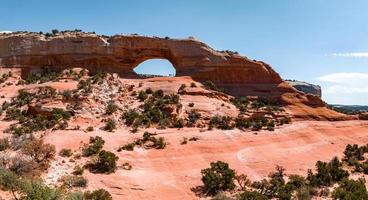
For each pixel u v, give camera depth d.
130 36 76.19
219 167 38.34
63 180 34.28
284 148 52.62
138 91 66.25
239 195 34.03
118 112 57.84
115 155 40.31
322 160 49.94
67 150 41.16
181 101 62.69
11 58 75.50
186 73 74.44
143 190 35.22
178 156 44.81
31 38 76.31
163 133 51.34
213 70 74.69
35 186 26.39
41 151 38.06
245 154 47.91
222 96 67.88
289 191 36.19
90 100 57.69
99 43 75.38
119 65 75.88
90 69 73.44
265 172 42.88
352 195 34.62
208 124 57.38
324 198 36.38
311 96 73.62
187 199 34.66
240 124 57.81
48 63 75.00
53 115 52.75
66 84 62.94
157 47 76.56
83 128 50.91
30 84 68.81
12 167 34.34
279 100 71.81
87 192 30.84
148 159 43.25
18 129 48.56
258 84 75.62
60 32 79.44
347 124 68.00
